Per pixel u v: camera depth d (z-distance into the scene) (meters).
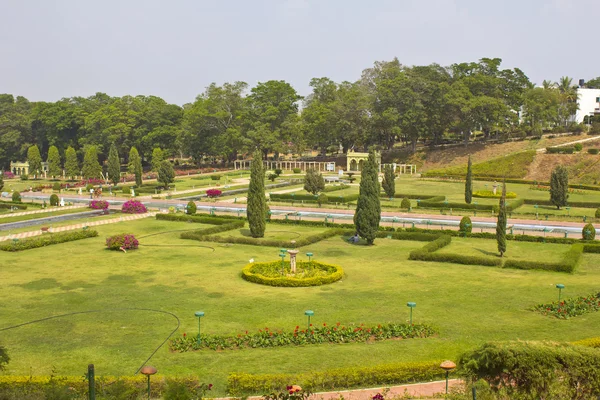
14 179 123.06
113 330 27.64
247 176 122.81
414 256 43.25
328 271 38.69
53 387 19.27
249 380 21.22
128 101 138.88
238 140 132.62
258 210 51.09
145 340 26.31
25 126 138.88
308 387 21.25
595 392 18.45
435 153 131.00
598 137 119.00
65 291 34.31
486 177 107.50
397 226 58.00
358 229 49.28
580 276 38.03
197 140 137.25
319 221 58.91
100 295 33.53
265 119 135.50
